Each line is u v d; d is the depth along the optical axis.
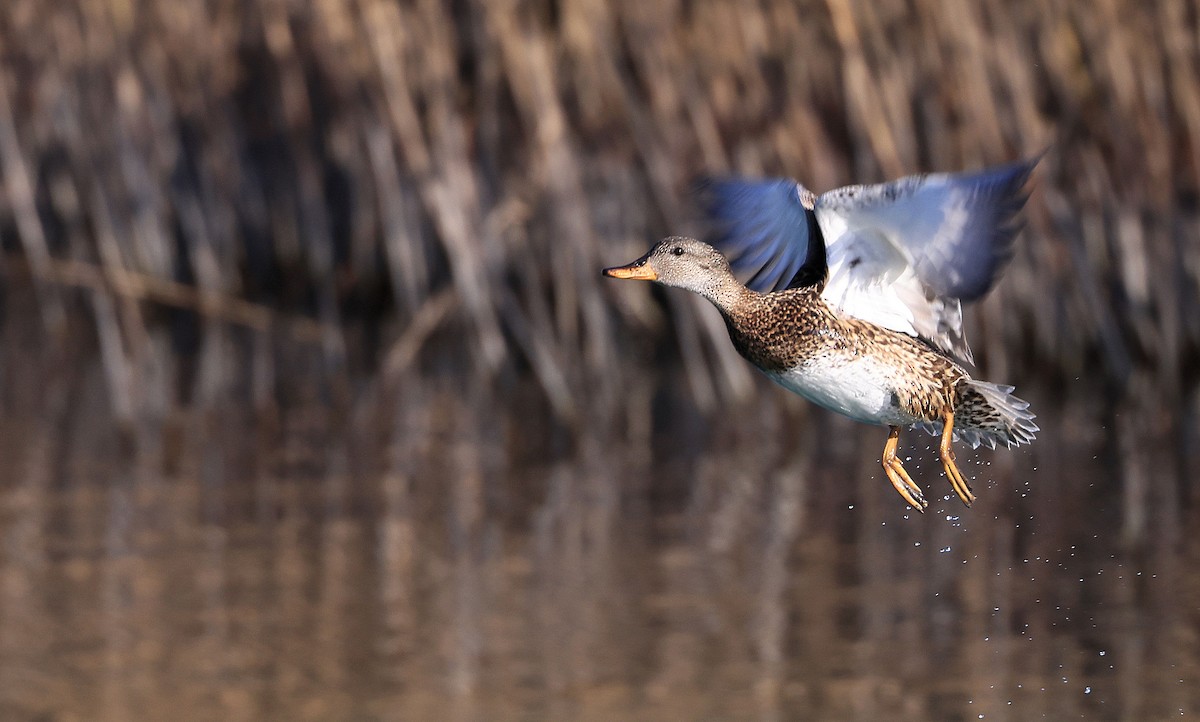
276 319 19.91
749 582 10.81
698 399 16.28
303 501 12.80
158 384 17.14
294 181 20.16
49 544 11.52
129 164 18.16
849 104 15.25
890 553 11.45
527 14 15.37
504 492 13.12
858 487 13.27
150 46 17.58
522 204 16.27
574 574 10.99
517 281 18.58
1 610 10.05
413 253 17.97
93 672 9.18
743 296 6.80
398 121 15.57
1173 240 16.78
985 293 6.11
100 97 17.80
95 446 14.52
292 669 9.27
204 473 13.62
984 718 8.55
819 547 11.65
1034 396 16.47
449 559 11.30
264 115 19.23
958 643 9.65
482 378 16.95
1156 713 8.58
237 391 16.91
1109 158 16.47
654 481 13.52
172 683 8.97
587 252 16.11
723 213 6.80
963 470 13.71
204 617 10.05
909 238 6.22
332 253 20.00
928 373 6.59
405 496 12.96
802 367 6.68
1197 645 9.52
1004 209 5.95
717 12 15.23
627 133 15.80
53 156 19.08
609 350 16.48
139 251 18.72
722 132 15.28
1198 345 17.34
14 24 17.30
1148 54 16.08
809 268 6.81
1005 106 15.68
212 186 19.17
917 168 15.38
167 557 11.24
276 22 16.89
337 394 16.80
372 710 8.67
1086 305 16.98
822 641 9.76
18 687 8.91
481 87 15.74
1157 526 11.87
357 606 10.32
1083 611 10.16
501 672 9.15
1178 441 14.55
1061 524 12.03
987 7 15.56
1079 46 16.11
